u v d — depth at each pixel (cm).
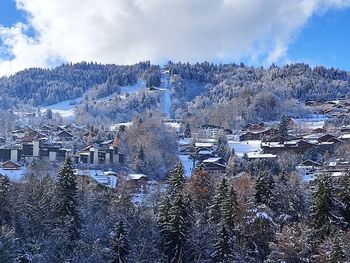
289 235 6938
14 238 7231
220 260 7231
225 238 7262
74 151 15962
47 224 7738
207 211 8619
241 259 7106
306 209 8269
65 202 7600
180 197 7488
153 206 9431
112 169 14675
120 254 7150
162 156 16412
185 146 19138
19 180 11038
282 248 6862
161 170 15588
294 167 14238
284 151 16588
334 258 6259
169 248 7381
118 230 7325
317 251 6894
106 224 8312
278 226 7444
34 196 8144
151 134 18012
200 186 9519
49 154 15400
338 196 7612
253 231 7500
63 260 7181
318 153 15975
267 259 6962
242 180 9969
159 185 10931
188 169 15725
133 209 8762
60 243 7381
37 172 11825
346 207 7500
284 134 18975
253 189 8719
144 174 14612
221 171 14550
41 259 7131
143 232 8100
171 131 19888
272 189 8100
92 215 8631
